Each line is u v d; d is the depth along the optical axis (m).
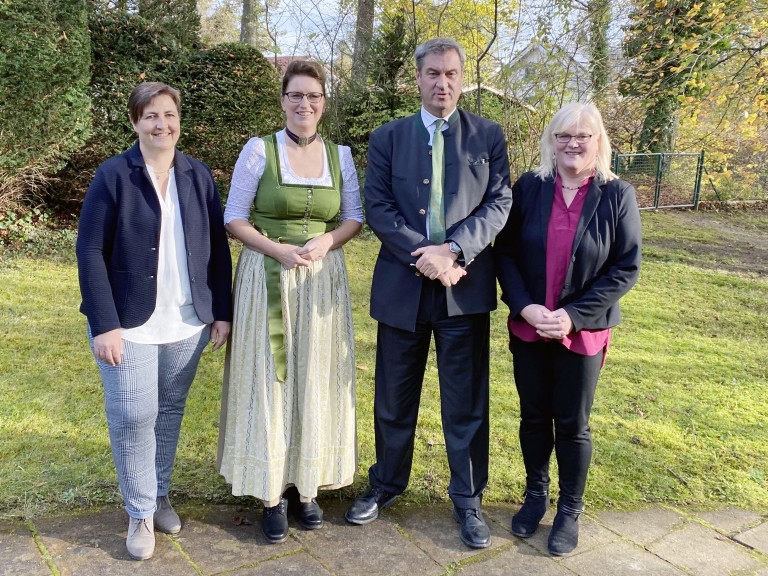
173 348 2.10
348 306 2.33
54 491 2.43
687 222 10.37
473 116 2.28
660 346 4.70
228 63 6.89
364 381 3.78
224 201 7.11
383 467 2.45
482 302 2.24
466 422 2.34
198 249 2.10
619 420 3.40
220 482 2.62
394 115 8.36
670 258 7.66
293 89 2.13
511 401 3.60
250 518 2.38
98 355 1.93
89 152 6.70
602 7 6.82
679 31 7.62
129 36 6.59
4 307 4.63
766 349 4.73
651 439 3.19
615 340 4.80
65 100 5.65
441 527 2.39
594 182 2.16
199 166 2.13
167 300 2.05
